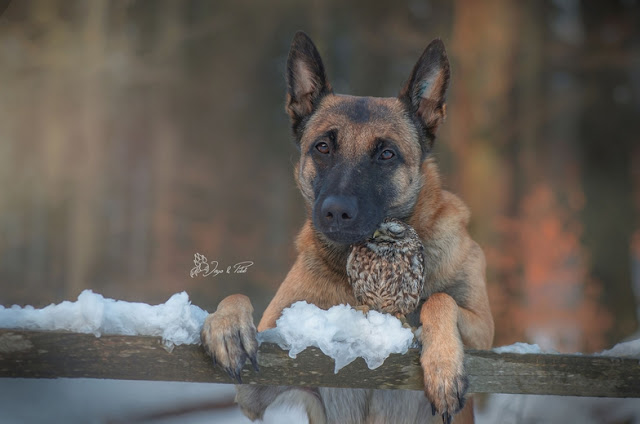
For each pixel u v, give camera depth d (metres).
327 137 4.90
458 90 14.09
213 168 24.69
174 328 3.38
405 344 3.60
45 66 19.98
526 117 17.06
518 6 16.12
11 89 20.47
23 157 21.00
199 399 7.86
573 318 14.45
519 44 16.30
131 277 19.88
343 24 24.22
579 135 20.80
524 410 6.68
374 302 4.01
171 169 23.66
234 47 25.33
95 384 7.53
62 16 19.92
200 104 25.39
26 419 6.52
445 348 3.71
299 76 5.35
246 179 24.86
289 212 23.55
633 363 3.68
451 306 4.01
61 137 20.73
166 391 7.86
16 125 20.84
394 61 23.20
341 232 4.41
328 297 4.68
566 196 18.14
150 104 23.64
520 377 3.69
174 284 19.45
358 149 4.79
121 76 21.33
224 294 18.41
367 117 4.94
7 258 20.30
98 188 21.11
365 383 3.65
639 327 15.31
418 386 3.69
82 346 3.32
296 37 5.32
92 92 20.95
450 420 3.59
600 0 18.67
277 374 3.55
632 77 19.72
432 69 5.13
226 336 3.46
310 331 3.51
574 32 20.08
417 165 4.95
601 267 16.23
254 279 19.14
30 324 3.31
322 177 4.87
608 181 19.11
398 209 4.80
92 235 20.42
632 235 17.67
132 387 7.75
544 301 14.80
